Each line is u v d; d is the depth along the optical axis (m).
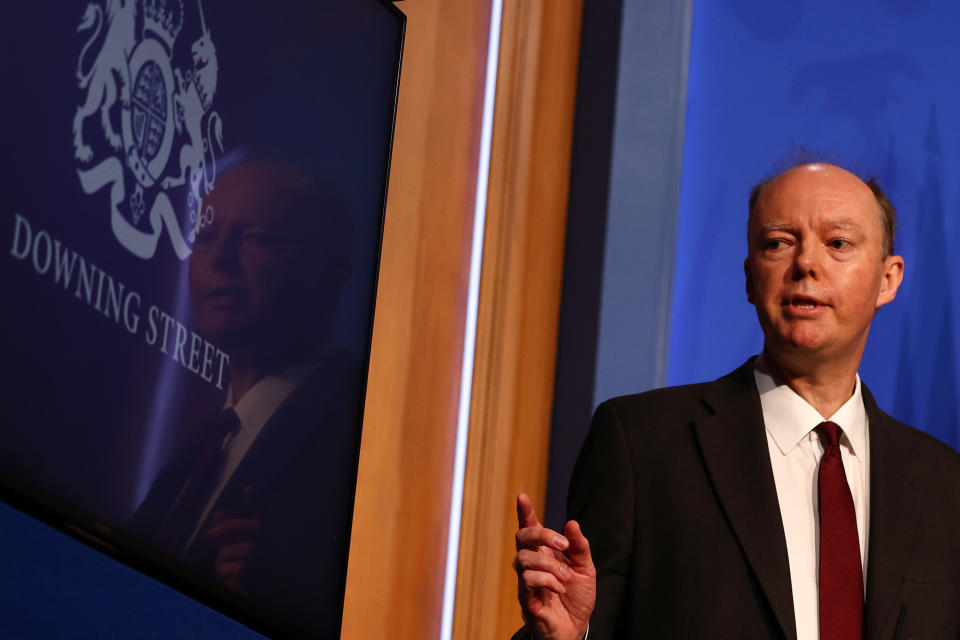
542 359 7.68
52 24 3.73
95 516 3.95
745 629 4.23
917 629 4.25
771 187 4.89
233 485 4.61
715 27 8.41
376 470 6.21
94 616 3.96
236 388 4.62
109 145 3.96
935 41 8.20
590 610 4.06
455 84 6.91
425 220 6.64
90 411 3.92
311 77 5.04
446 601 6.68
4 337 3.59
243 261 4.64
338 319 5.24
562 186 7.98
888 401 7.77
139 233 4.10
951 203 8.01
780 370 4.73
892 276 5.04
